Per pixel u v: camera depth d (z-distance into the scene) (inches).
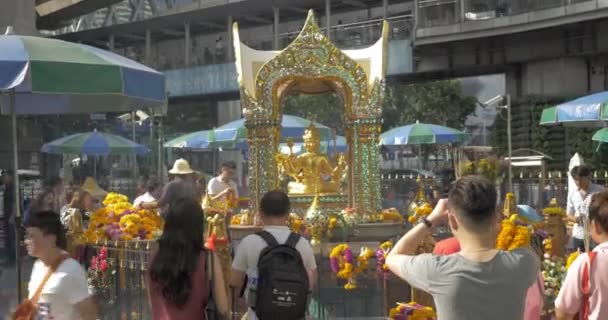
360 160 438.6
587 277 183.0
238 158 1315.2
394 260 157.5
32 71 280.5
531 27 1217.4
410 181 746.8
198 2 1841.8
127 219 356.5
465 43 1348.4
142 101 398.0
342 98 447.5
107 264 329.1
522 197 786.2
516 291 144.9
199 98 1752.0
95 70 292.0
